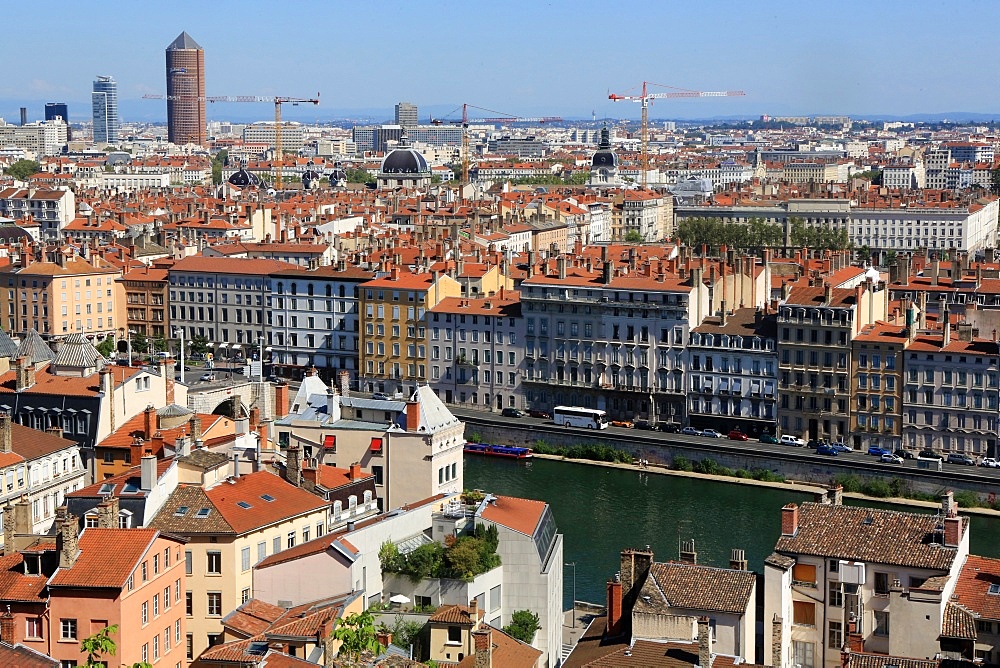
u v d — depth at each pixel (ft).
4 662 542.98
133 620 618.44
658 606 606.14
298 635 601.62
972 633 622.54
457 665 607.78
